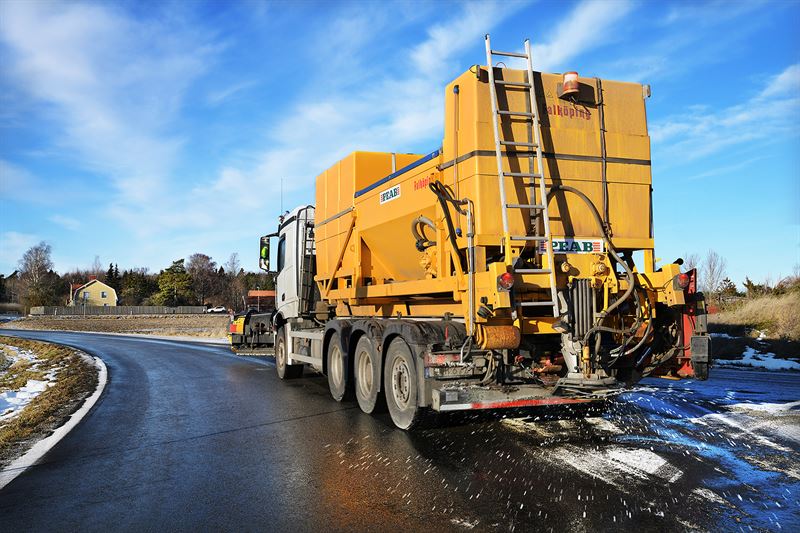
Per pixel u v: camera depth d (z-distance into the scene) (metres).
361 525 4.05
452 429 6.92
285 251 13.17
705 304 6.53
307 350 11.14
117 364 16.77
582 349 6.09
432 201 7.20
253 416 8.23
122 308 91.88
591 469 5.14
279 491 4.84
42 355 22.53
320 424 7.52
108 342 29.64
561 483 4.79
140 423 7.93
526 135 6.50
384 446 6.23
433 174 7.19
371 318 8.66
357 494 4.71
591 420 7.13
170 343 28.23
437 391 6.11
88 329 51.41
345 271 10.06
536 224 6.38
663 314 6.84
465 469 5.27
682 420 7.02
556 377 6.54
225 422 7.86
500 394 6.21
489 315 5.96
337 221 10.48
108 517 4.34
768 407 7.75
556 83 6.75
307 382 12.13
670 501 4.34
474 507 4.33
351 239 9.81
